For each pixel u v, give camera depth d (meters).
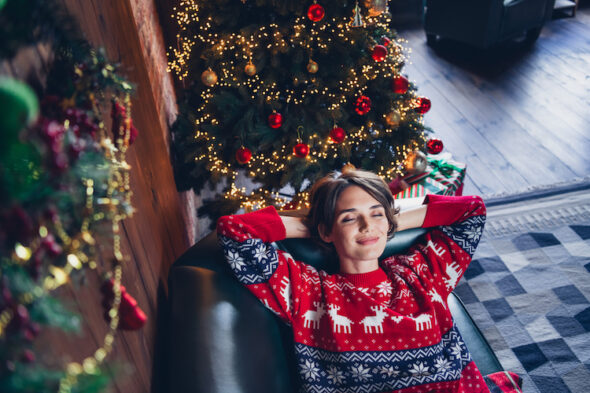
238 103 1.87
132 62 1.38
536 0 3.91
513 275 2.11
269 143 1.92
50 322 0.51
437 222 1.38
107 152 0.74
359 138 2.02
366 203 1.27
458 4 3.92
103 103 0.93
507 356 1.80
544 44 4.13
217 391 1.06
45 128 0.50
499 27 3.85
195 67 2.00
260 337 1.19
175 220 1.79
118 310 0.76
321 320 1.26
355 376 1.23
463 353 1.31
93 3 1.07
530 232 2.31
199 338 1.11
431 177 2.30
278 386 1.19
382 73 1.92
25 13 0.58
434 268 1.35
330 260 1.42
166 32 2.45
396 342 1.23
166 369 1.11
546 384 1.69
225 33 1.80
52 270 0.54
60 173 0.51
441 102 3.49
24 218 0.47
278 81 1.91
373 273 1.31
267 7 1.78
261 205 2.11
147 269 1.19
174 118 2.32
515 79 3.66
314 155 1.96
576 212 2.38
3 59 0.59
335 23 1.75
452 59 4.09
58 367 0.65
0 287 0.46
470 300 2.03
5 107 0.36
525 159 2.82
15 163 0.43
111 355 0.86
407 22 4.86
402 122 2.02
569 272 2.09
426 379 1.23
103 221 0.79
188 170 2.15
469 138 3.07
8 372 0.47
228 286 1.22
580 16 4.53
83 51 0.75
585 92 3.40
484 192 2.62
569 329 1.86
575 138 2.95
